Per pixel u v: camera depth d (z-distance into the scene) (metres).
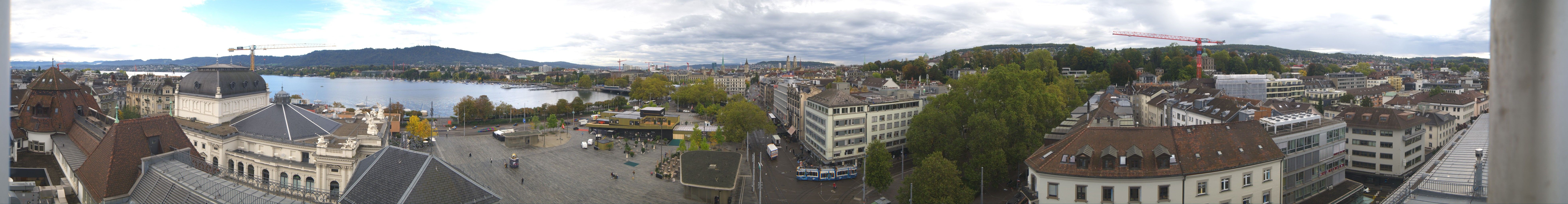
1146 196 79.56
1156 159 80.69
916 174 99.56
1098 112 126.19
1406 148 132.50
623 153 171.38
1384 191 126.88
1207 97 187.12
